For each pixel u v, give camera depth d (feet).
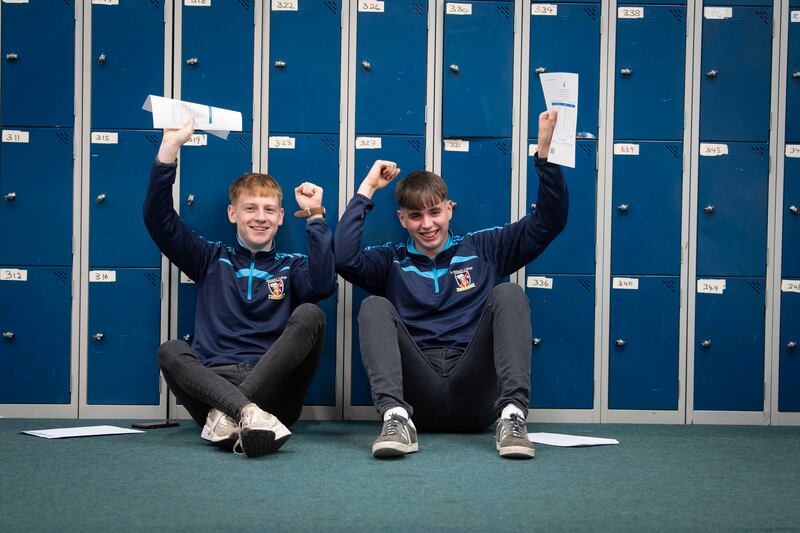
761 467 7.52
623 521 5.53
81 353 10.65
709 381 10.87
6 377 10.61
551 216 9.41
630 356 10.84
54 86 10.59
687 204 10.87
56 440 8.70
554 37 10.80
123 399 10.66
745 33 10.86
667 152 10.86
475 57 10.77
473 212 10.78
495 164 10.79
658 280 10.86
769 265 10.89
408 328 9.54
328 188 10.76
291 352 8.41
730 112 10.87
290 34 10.72
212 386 8.07
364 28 10.74
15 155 10.59
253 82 10.70
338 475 6.89
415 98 10.77
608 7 10.80
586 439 8.95
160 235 9.41
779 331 10.88
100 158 10.64
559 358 10.84
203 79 10.67
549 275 10.84
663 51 10.84
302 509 5.75
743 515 5.72
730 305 10.87
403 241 10.77
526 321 8.21
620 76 10.84
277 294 9.70
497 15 10.77
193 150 10.68
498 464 7.45
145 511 5.68
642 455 8.08
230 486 6.46
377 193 10.78
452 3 10.73
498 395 9.13
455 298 9.62
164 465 7.29
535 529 5.32
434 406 9.06
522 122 10.78
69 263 10.64
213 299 9.70
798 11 10.85
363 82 10.75
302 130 10.73
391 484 6.57
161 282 10.67
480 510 5.79
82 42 10.60
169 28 10.64
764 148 10.89
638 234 10.85
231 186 10.18
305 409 10.75
